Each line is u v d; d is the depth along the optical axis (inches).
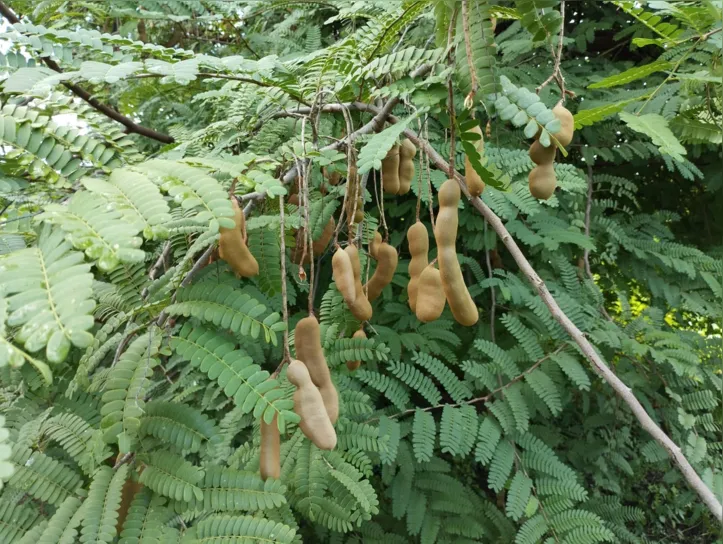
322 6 138.1
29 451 57.2
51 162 41.1
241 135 89.0
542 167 47.9
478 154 43.6
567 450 146.3
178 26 167.2
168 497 49.6
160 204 32.9
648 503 165.5
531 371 117.7
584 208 145.0
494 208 113.6
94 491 47.9
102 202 32.9
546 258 134.2
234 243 49.3
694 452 114.3
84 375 53.3
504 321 121.6
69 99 47.8
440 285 55.3
